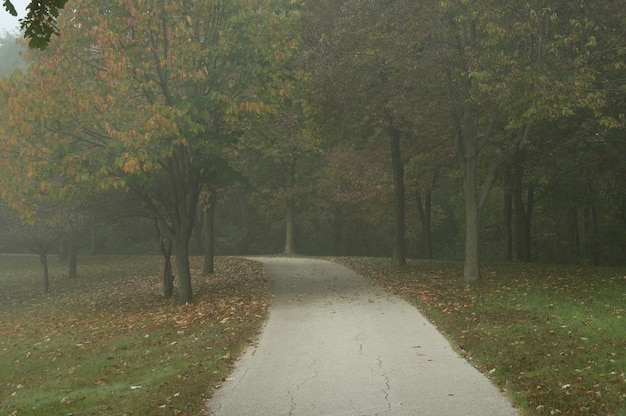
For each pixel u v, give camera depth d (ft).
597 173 88.38
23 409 24.32
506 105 48.14
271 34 53.06
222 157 56.95
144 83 50.06
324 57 59.16
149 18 49.67
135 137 45.88
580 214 129.49
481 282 55.88
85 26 48.70
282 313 44.39
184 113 46.26
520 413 20.26
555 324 34.53
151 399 24.00
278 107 53.57
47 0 18.47
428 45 57.88
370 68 60.39
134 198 65.05
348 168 106.83
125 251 154.61
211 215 84.53
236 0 51.52
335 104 65.00
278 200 139.95
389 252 163.53
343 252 165.07
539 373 24.53
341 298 51.13
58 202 70.13
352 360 29.09
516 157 74.84
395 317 40.68
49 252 149.38
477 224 57.88
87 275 100.89
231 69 52.90
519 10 49.47
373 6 56.08
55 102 46.57
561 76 47.73
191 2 51.67
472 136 58.13
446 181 142.61
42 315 61.77
